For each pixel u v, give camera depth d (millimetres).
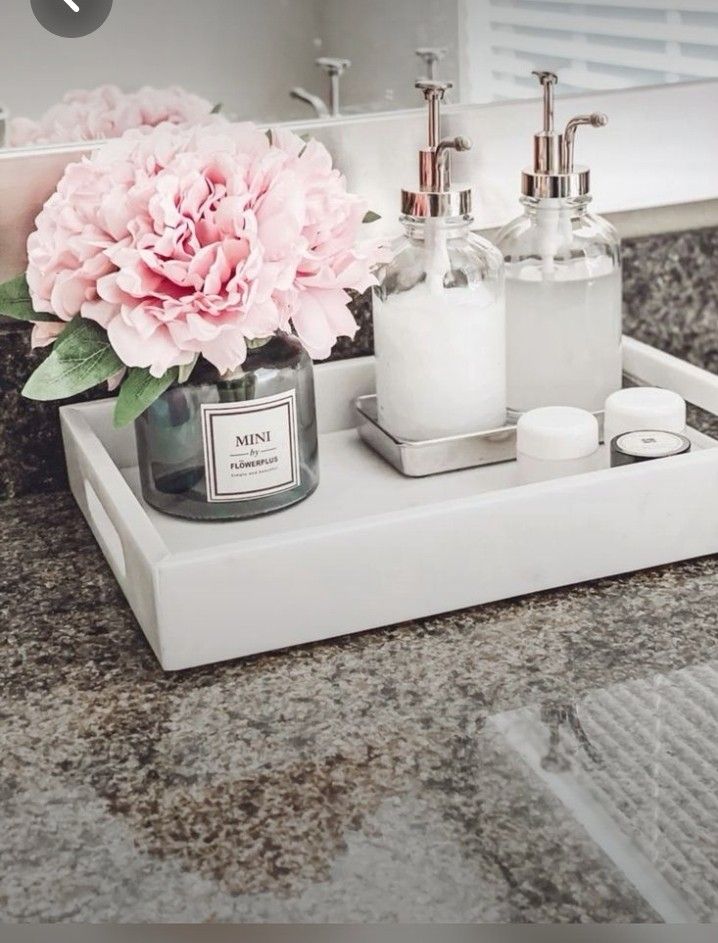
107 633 732
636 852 529
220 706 656
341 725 633
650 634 710
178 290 709
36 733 637
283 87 904
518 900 504
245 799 578
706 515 785
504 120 966
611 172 1018
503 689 660
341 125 925
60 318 754
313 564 693
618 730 617
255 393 771
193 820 564
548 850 532
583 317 893
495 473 872
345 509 819
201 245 712
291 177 722
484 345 858
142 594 697
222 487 787
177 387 763
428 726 628
